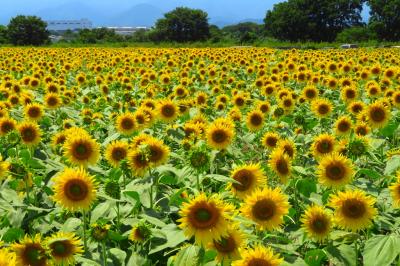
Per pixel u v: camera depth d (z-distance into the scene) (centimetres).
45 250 157
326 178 229
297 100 540
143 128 360
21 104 497
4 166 218
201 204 153
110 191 214
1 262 131
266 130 413
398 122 412
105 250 189
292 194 259
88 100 605
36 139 289
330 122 451
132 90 678
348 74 800
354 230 187
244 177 209
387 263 166
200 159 213
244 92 602
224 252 157
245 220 157
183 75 819
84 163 237
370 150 304
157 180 234
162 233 193
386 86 587
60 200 185
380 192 247
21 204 206
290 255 189
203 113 474
